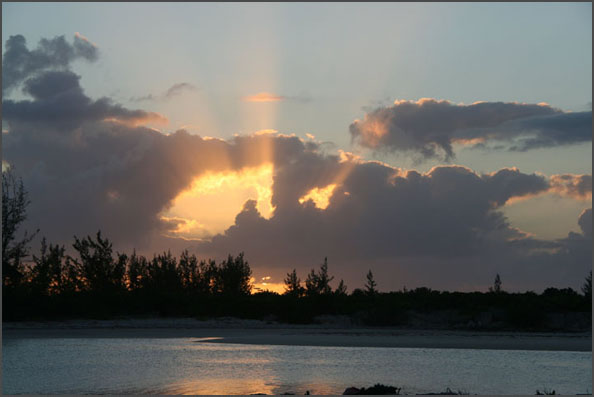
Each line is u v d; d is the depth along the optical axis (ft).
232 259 324.60
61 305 234.17
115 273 295.48
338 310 250.16
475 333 204.54
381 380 93.91
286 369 105.50
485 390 86.58
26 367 106.93
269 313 256.52
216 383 89.76
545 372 105.40
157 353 130.41
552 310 228.22
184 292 298.56
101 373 99.55
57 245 288.71
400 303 247.29
